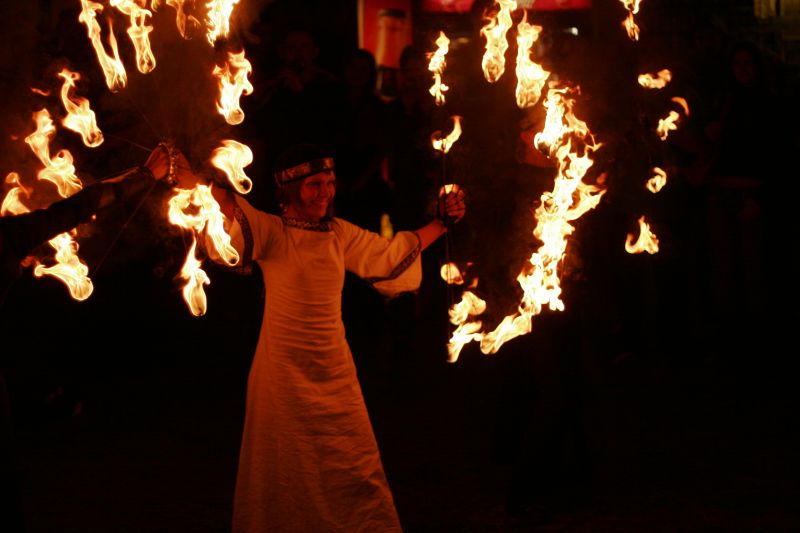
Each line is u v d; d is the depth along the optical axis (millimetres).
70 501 5332
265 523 4215
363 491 4242
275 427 4227
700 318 8703
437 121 7930
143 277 8938
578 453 5254
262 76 7992
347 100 8008
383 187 8398
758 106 8375
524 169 5223
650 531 4777
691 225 8617
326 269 4324
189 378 8203
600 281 5152
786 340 8617
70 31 6883
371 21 12086
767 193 8391
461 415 6879
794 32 12781
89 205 3756
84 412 7164
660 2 9867
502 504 5176
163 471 5832
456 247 6066
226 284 10133
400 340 8445
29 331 8000
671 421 6637
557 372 4957
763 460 5762
